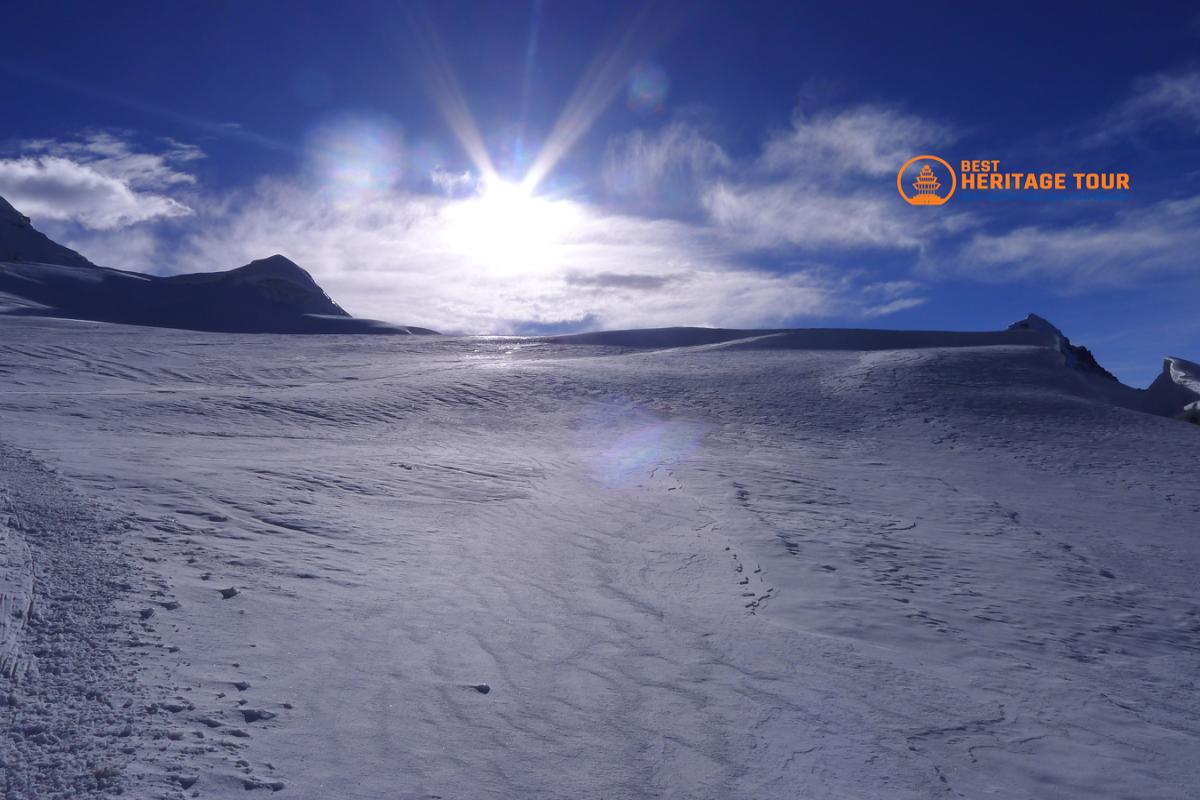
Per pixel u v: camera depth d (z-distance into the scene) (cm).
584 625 688
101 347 3372
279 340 4472
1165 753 541
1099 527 1411
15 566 643
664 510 1264
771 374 3203
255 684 495
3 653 492
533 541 997
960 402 2717
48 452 1199
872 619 799
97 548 718
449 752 439
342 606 670
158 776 377
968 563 1100
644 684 566
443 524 1039
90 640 523
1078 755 523
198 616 595
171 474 1098
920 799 438
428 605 701
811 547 1096
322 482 1202
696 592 831
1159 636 852
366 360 3688
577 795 407
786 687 584
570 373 3127
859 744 500
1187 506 1619
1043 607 920
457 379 2928
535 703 517
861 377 3098
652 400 2705
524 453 1847
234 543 813
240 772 390
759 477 1650
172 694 464
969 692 619
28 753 388
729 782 433
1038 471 1923
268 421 2073
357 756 423
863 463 1948
